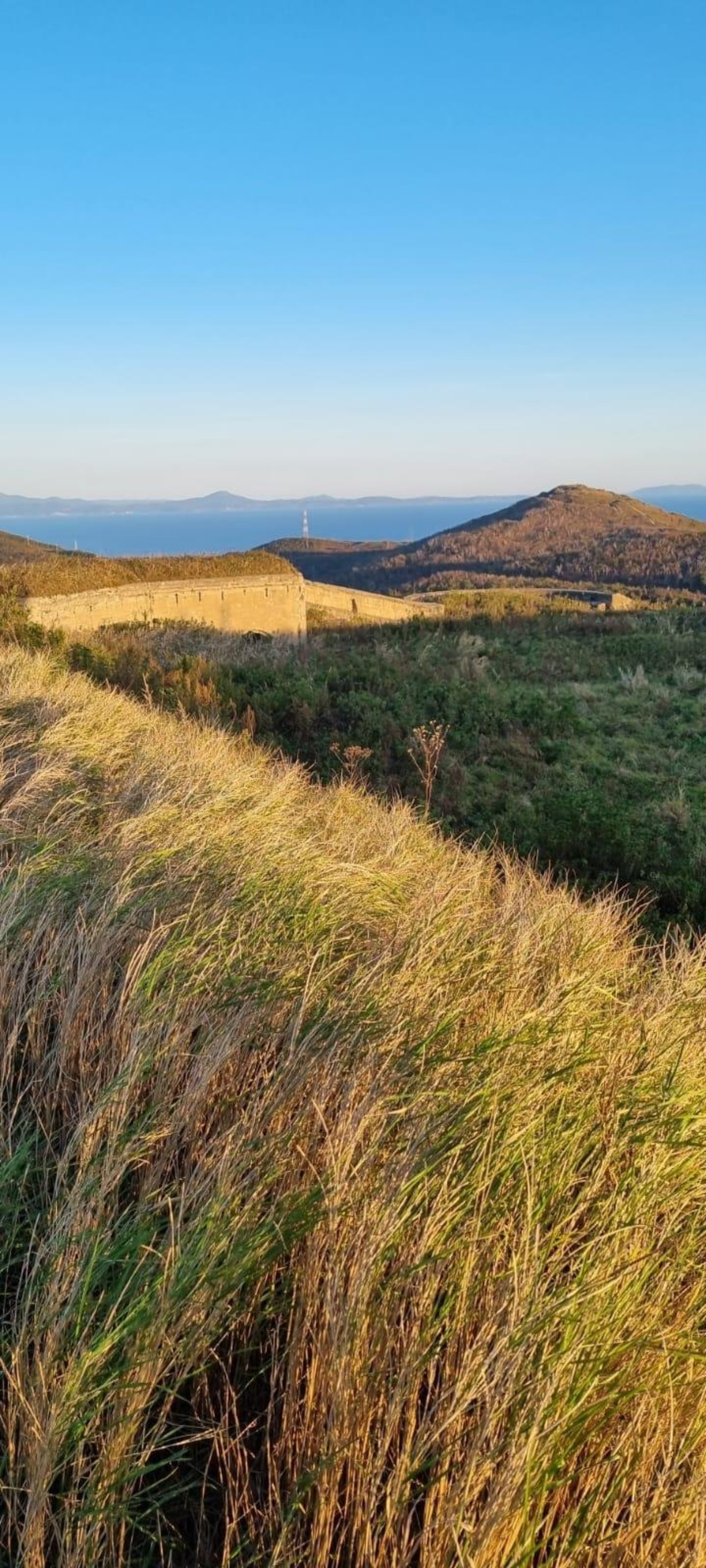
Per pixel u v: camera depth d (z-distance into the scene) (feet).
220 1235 5.53
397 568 406.00
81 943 9.31
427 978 9.48
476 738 40.65
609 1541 4.60
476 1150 6.30
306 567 438.81
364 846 16.33
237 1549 4.35
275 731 40.45
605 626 84.58
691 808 32.71
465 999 9.04
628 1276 5.68
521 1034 8.13
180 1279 5.23
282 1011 8.45
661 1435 5.09
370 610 120.47
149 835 13.38
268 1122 6.84
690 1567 4.61
